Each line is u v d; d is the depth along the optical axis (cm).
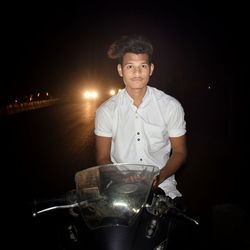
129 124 255
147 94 255
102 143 266
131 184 182
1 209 528
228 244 387
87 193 180
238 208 416
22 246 404
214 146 987
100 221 163
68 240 174
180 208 197
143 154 256
